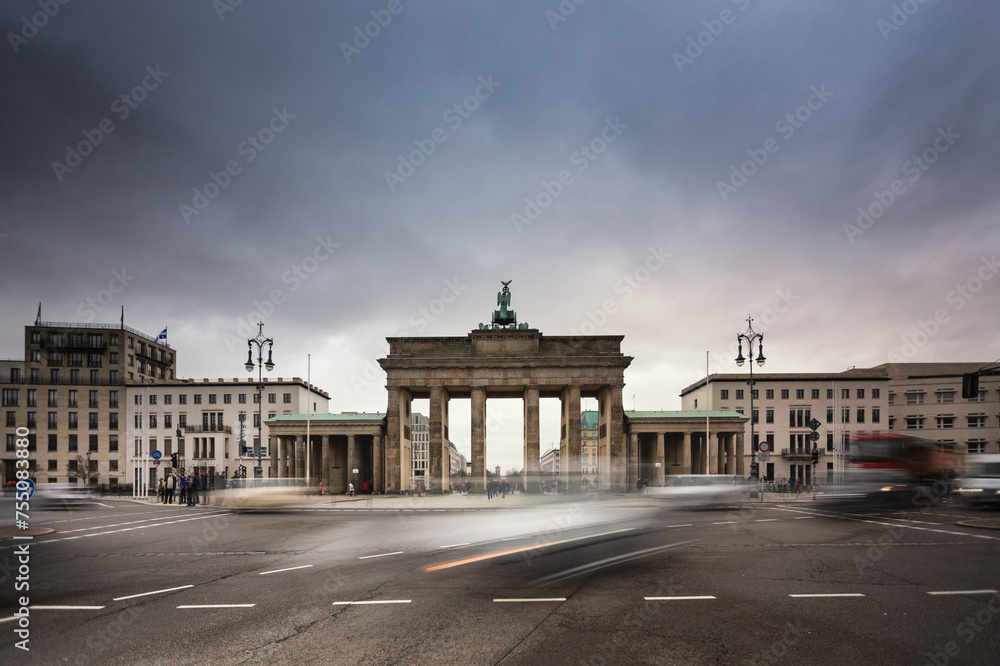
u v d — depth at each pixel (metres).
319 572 15.30
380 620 10.82
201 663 8.75
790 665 8.62
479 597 12.41
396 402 80.06
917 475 37.00
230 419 100.81
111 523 29.77
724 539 20.70
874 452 37.72
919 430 99.06
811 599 12.19
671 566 15.62
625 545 19.12
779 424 97.56
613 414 78.88
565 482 23.31
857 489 37.44
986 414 95.75
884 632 10.06
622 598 12.29
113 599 12.52
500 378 80.06
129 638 9.88
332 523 28.58
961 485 35.69
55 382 101.88
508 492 39.09
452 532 22.77
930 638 9.77
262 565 16.53
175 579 14.59
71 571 15.80
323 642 9.64
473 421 79.75
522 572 14.90
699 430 81.69
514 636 9.89
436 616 11.05
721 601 12.03
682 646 9.41
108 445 101.75
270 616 11.12
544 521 19.80
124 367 104.56
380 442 82.75
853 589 13.04
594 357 79.25
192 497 45.34
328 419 83.44
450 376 80.31
